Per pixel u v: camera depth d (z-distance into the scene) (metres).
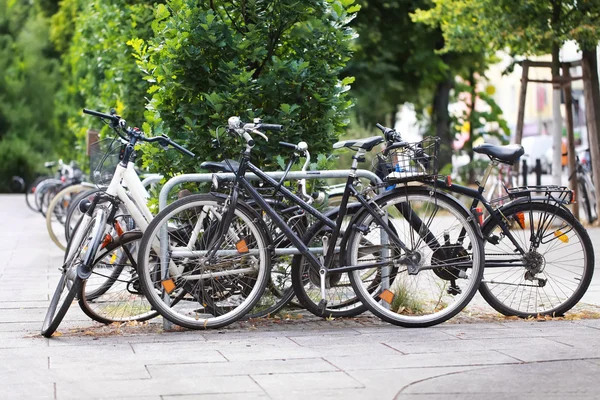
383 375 5.49
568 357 5.91
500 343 6.42
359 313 7.54
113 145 7.89
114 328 7.15
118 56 13.56
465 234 7.24
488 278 7.68
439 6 15.52
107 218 7.04
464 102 26.23
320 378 5.43
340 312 7.51
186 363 5.84
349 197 7.31
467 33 15.42
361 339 6.62
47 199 20.66
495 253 7.45
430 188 7.18
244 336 6.77
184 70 7.70
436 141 7.16
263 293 7.21
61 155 30.44
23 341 6.61
